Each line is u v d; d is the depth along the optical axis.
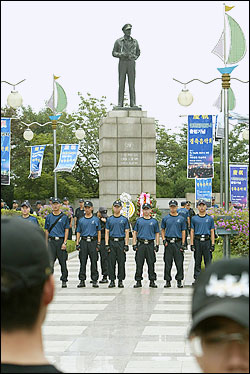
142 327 13.58
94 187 67.81
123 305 16.77
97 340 12.21
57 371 2.62
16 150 65.62
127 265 28.08
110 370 9.84
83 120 67.38
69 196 61.34
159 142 73.31
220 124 26.38
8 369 2.57
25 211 21.14
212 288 2.37
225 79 20.12
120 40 42.69
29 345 2.64
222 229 20.61
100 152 43.75
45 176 60.09
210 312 2.31
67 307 16.44
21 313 2.61
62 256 20.62
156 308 16.20
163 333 12.90
